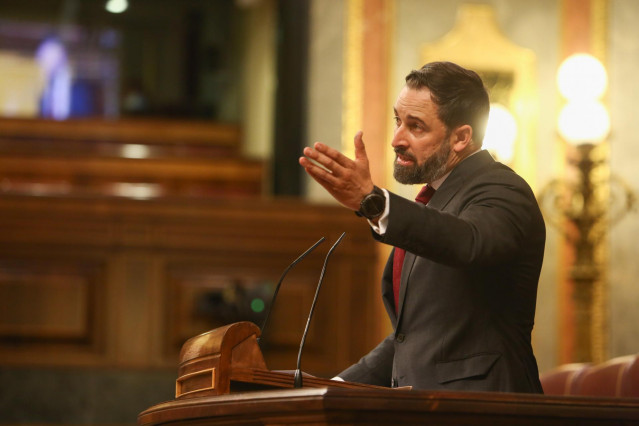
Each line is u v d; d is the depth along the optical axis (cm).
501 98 2055
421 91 636
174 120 2684
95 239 1551
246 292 1557
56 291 1531
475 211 579
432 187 669
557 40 2081
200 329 1551
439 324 600
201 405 501
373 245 1606
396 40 2056
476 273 600
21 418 1498
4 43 3475
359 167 538
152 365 1536
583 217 1888
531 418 482
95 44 3528
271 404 461
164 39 3541
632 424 499
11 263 1533
